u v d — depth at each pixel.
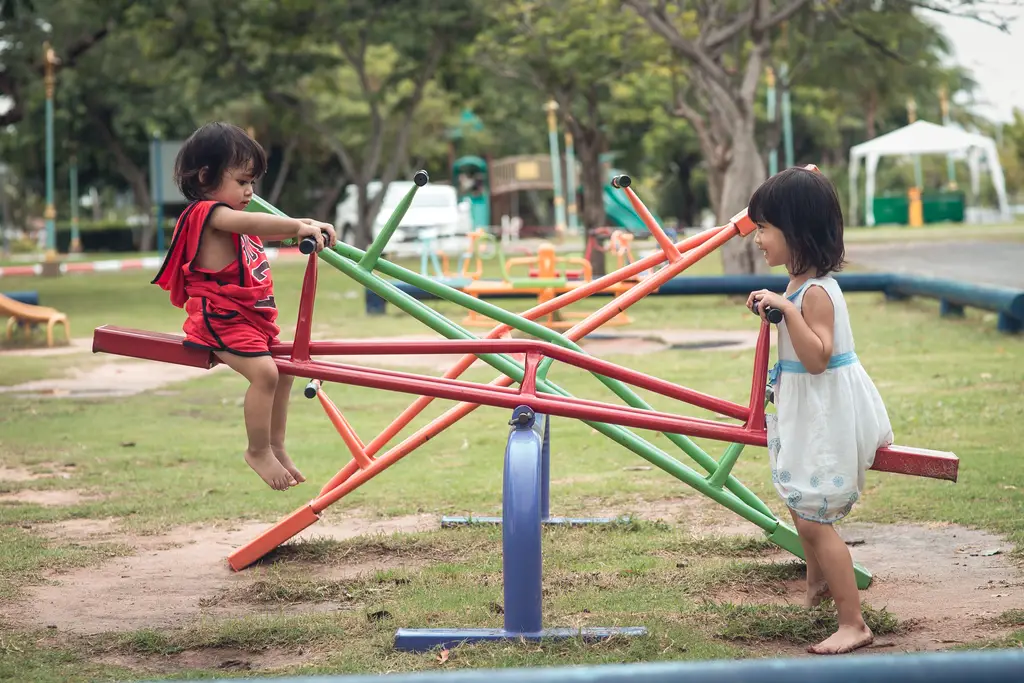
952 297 15.82
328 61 30.44
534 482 4.13
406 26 28.84
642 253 23.91
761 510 5.30
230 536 6.25
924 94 60.34
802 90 45.91
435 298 19.45
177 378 12.86
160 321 18.91
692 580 5.13
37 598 5.12
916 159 57.94
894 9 22.30
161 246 52.84
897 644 4.20
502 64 30.36
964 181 70.00
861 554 5.54
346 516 6.61
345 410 10.42
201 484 7.47
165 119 51.88
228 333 4.34
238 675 4.04
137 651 4.38
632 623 4.47
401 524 6.41
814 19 24.03
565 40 26.64
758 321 17.09
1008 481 6.77
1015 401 9.41
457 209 41.03
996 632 4.29
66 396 11.51
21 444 8.91
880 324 15.73
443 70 31.89
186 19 28.27
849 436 4.17
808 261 4.20
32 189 72.31
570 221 60.34
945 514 6.14
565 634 4.20
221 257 4.34
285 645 4.41
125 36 36.97
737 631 4.35
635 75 31.44
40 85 37.00
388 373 4.50
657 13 20.44
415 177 4.72
